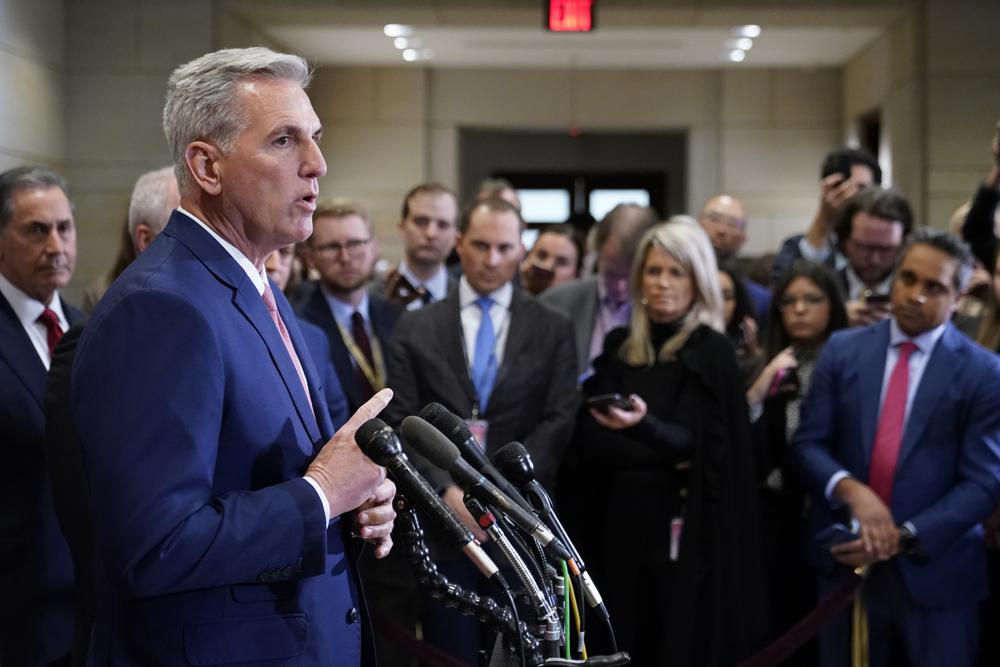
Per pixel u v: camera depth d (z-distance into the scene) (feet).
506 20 25.52
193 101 5.26
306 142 5.34
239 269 5.34
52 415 6.43
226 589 5.08
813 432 10.64
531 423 10.54
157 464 4.71
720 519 10.07
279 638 5.16
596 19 24.48
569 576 5.16
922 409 10.08
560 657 4.96
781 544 10.99
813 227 15.43
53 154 23.66
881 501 9.98
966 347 10.19
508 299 11.01
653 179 37.24
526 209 37.42
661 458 10.21
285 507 4.99
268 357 5.35
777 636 10.96
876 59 29.09
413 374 10.76
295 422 5.41
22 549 7.75
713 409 10.30
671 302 10.59
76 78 24.53
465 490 5.05
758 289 15.51
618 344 11.00
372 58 32.78
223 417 5.09
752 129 34.01
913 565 9.92
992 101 24.35
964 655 10.04
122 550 4.64
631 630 10.12
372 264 12.13
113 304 4.95
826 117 33.76
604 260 12.96
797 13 24.98
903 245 13.00
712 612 9.88
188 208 5.41
